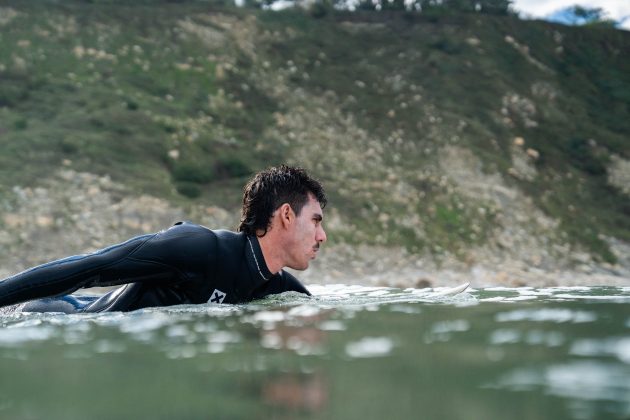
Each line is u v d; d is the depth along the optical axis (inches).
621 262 764.0
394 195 765.3
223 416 22.3
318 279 599.8
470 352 35.1
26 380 28.5
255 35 1030.4
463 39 1123.3
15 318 62.8
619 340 38.9
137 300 79.9
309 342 39.1
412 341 39.3
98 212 594.9
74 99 756.6
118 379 28.6
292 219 84.7
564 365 31.1
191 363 32.4
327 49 1045.2
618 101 1096.8
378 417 22.1
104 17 944.9
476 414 22.2
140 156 692.7
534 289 108.3
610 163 944.9
